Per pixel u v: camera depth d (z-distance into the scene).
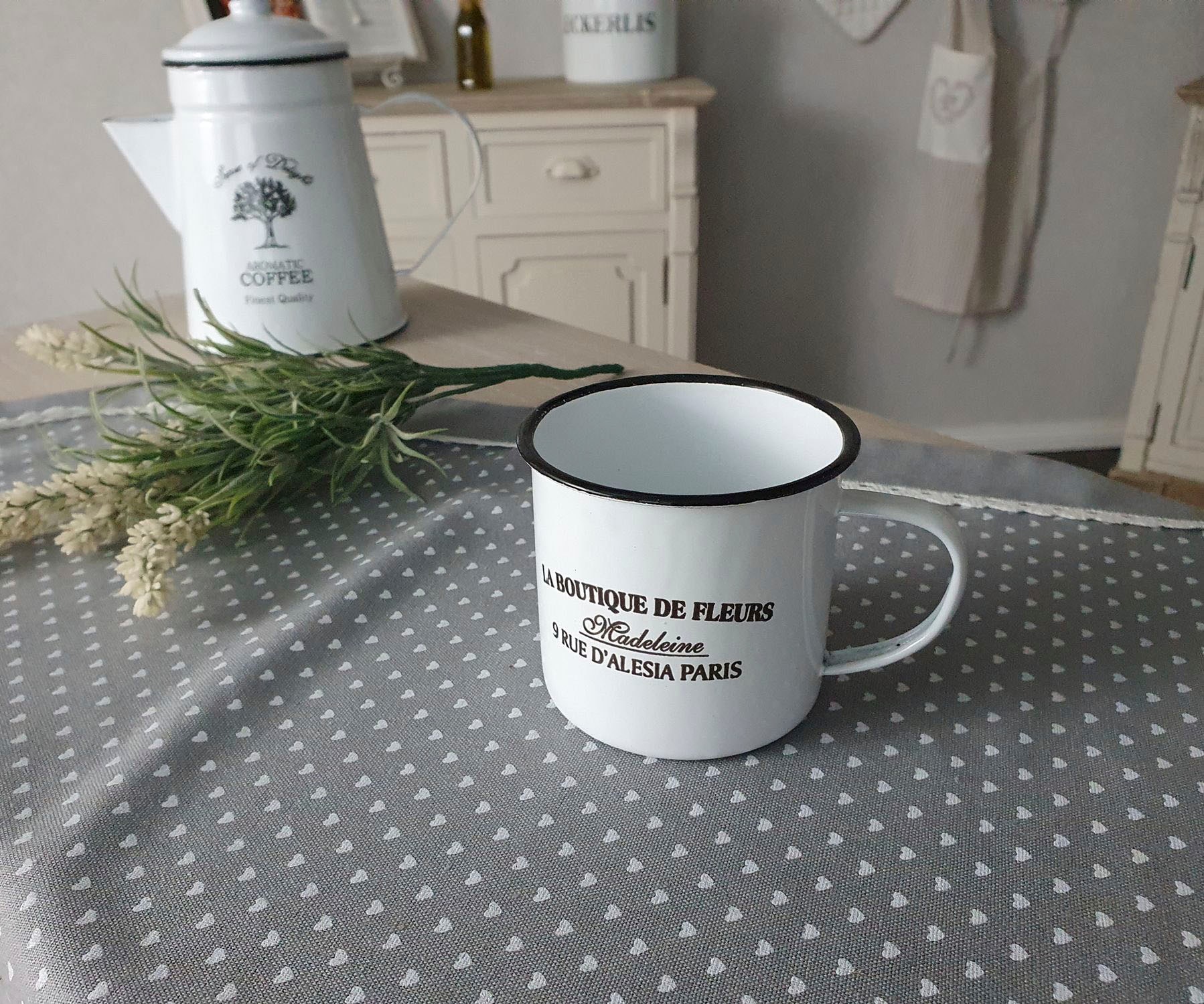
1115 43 1.95
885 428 0.61
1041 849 0.31
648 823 0.33
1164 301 1.87
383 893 0.30
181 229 0.72
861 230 2.10
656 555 0.31
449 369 0.59
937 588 0.46
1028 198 2.04
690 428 0.40
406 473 0.59
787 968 0.28
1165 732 0.36
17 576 0.49
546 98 1.61
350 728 0.38
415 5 1.83
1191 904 0.29
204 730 0.37
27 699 0.40
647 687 0.34
